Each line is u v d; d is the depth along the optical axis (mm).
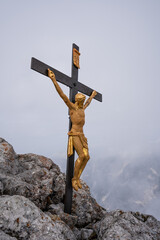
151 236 4297
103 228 4523
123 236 3979
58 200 5586
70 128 5633
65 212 5180
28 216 3445
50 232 3412
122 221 4414
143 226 4453
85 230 4820
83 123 5582
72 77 6074
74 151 5609
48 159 6484
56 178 5859
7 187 4469
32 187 4891
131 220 4531
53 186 5680
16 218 3287
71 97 5945
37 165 6023
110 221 4574
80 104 5578
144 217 5098
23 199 3658
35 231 3340
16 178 5000
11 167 5328
